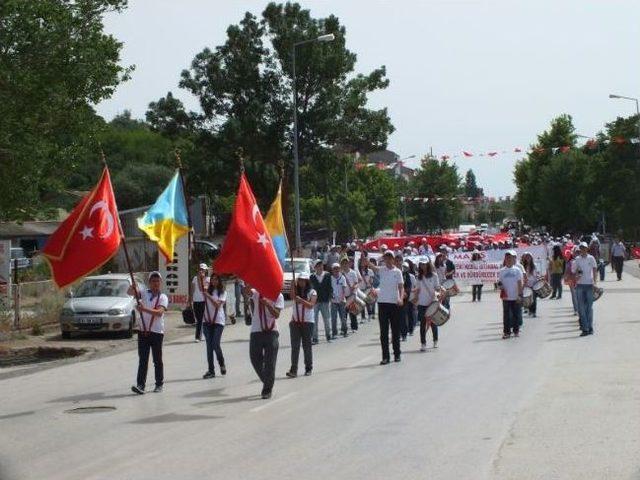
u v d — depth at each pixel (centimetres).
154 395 1432
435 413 1173
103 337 2498
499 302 3394
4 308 2581
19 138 2297
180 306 3244
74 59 2256
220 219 8212
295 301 1608
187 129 6109
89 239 1379
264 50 6031
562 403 1216
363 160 8000
